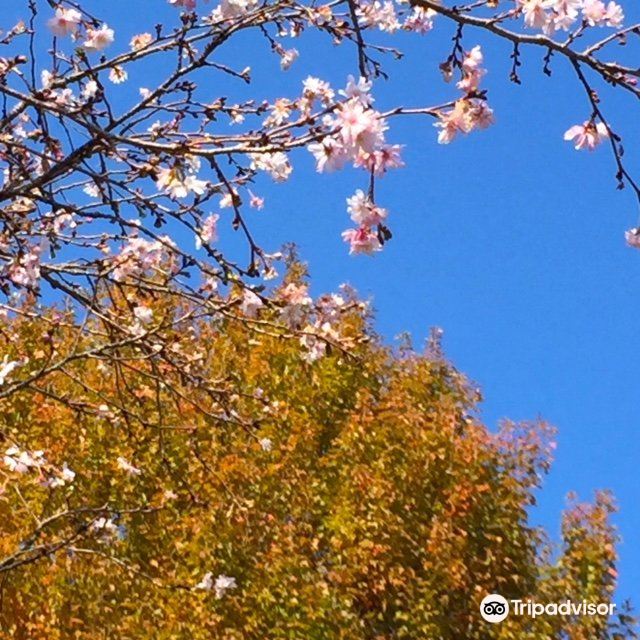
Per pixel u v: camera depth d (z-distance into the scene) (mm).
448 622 10305
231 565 9891
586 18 3266
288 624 9703
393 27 4066
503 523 11094
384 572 10500
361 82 2994
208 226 4195
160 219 3727
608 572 11109
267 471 10609
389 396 12391
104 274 4180
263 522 10266
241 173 4070
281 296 4160
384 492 10781
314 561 10719
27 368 9805
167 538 10086
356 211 3117
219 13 3969
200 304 4125
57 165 3561
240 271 3740
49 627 8516
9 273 4156
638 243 3383
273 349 11547
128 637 9055
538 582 11148
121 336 4594
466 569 10445
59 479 4867
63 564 8711
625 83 3129
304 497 10891
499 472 11516
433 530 10594
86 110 3646
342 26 3988
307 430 11297
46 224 4582
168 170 3691
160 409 4684
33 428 10000
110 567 9211
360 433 11344
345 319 11797
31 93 3639
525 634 10344
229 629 9375
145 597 9469
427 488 11266
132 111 3693
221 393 4520
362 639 9891
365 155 2992
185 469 10289
